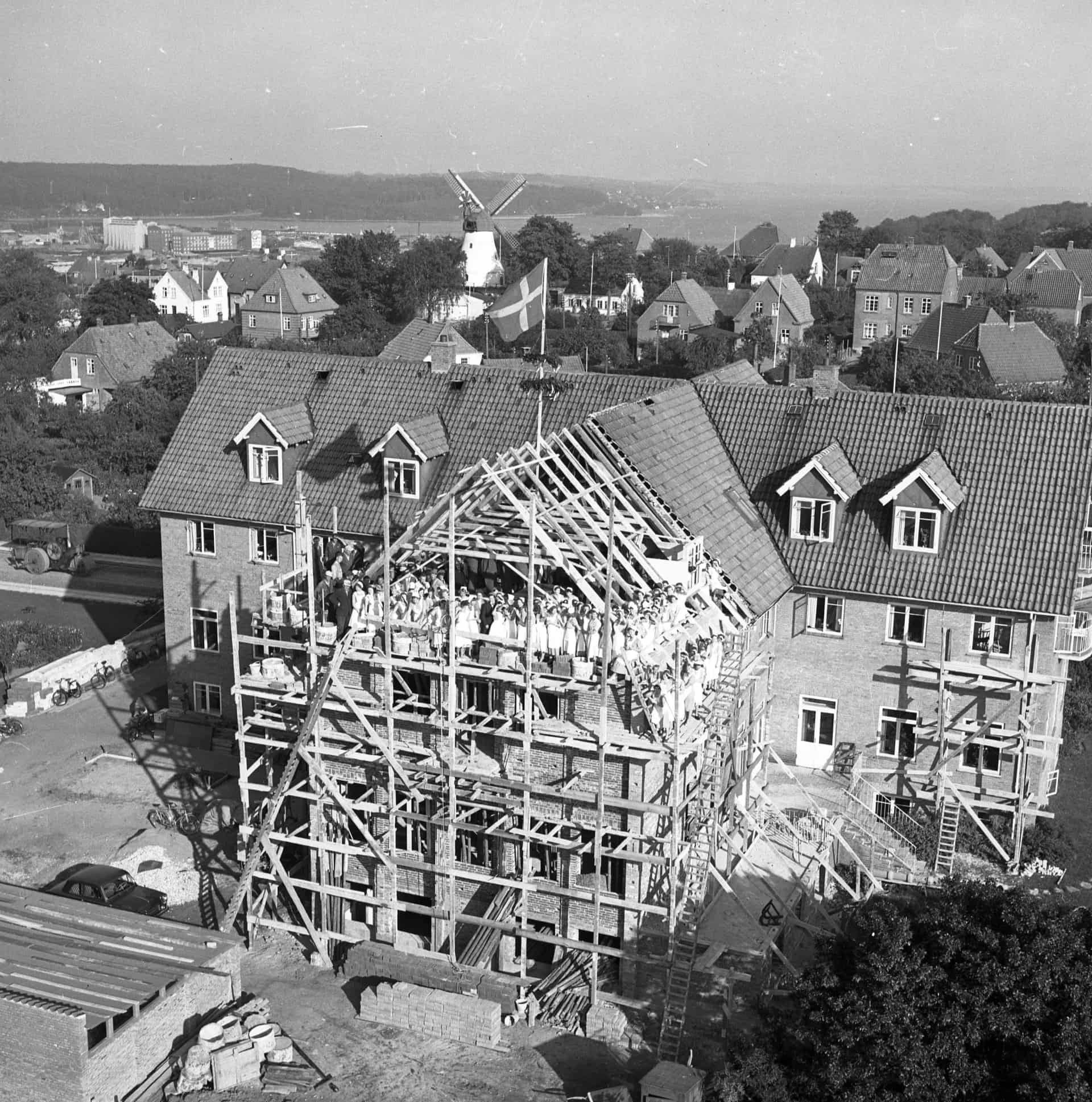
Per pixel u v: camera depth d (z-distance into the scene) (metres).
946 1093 27.80
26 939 36.88
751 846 42.69
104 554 87.81
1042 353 119.81
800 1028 29.98
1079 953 28.86
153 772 53.25
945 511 46.84
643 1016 36.88
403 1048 35.94
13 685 59.59
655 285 192.62
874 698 48.25
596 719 36.88
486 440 52.56
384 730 39.59
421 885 40.19
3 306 176.50
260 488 54.06
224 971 36.69
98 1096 32.28
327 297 174.88
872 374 110.62
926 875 43.97
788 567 48.38
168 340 146.38
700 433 51.09
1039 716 46.38
